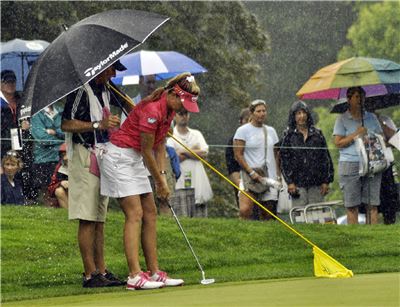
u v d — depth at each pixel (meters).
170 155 32.22
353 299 17.30
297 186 33.12
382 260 28.16
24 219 30.31
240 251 29.59
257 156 32.84
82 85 21.64
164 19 23.12
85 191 22.64
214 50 36.91
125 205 21.95
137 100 32.78
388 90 34.44
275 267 27.55
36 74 22.34
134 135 21.88
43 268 26.61
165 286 22.16
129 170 21.92
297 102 33.16
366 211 33.62
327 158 33.31
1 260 27.08
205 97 36.28
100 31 22.34
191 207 32.78
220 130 36.03
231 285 21.61
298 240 30.73
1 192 31.81
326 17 37.44
